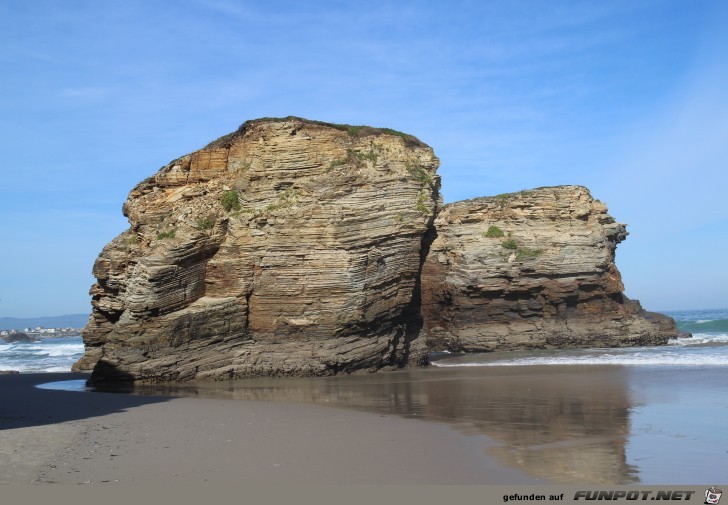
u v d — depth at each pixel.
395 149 39.06
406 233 38.38
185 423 19.33
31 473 12.84
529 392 26.89
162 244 35.00
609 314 59.12
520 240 60.12
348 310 36.38
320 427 18.56
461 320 60.03
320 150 38.09
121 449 15.20
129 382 32.88
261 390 29.64
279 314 36.34
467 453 14.84
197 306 35.19
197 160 39.44
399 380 33.38
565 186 61.81
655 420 19.17
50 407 23.53
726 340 62.56
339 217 36.62
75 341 139.00
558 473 12.98
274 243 36.47
